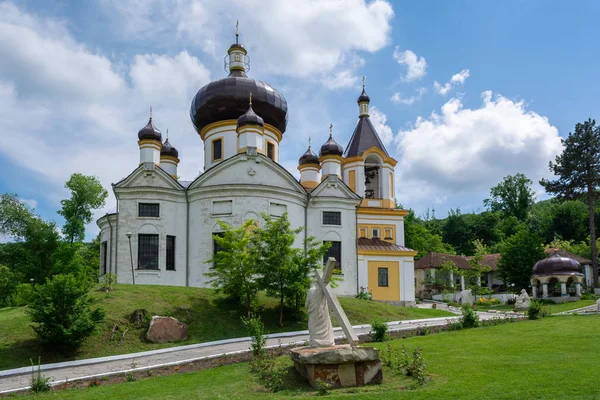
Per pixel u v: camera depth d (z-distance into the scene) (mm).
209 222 40906
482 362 18109
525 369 16547
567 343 20969
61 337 23516
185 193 42531
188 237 41812
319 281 17109
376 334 25422
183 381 17906
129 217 40875
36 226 62875
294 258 30922
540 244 66875
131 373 19891
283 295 31047
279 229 31250
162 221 41156
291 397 14359
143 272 40031
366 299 43125
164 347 26312
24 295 28734
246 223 32531
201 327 29328
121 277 39688
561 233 104688
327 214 45781
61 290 24109
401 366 17469
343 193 46719
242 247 31156
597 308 38156
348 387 15477
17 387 18828
